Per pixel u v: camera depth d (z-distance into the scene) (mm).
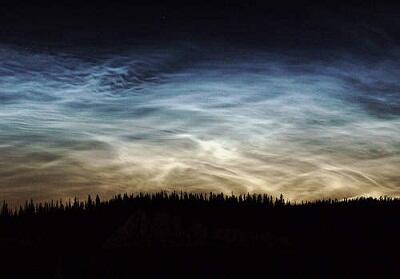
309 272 35188
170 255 35469
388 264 36062
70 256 35469
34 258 35438
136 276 34156
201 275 34625
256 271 34781
